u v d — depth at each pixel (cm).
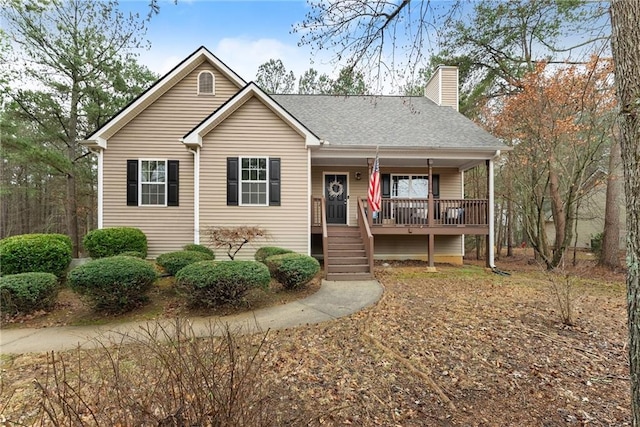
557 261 1140
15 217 1991
